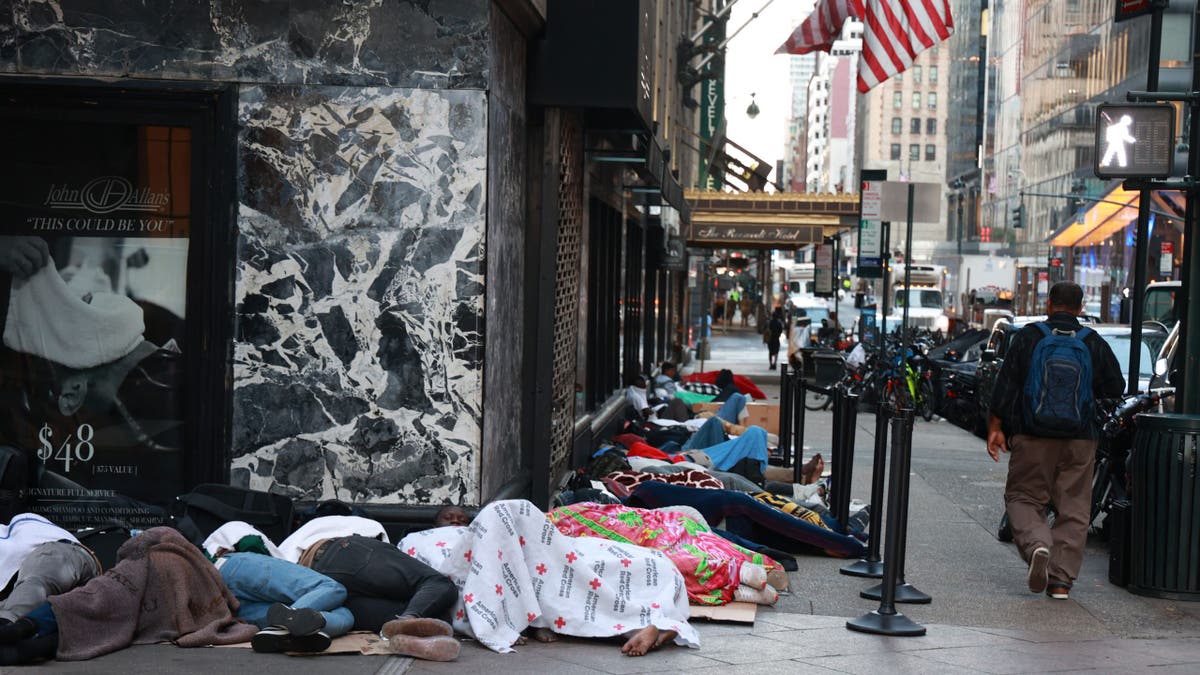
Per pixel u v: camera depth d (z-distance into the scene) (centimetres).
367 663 562
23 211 801
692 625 675
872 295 6078
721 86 3903
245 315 791
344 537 646
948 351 2403
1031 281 6397
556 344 1007
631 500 908
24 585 585
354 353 792
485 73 786
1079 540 781
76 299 802
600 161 1195
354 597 623
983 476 1403
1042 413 770
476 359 791
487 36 784
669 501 895
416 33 785
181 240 802
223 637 588
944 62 15550
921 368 2264
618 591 639
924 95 15575
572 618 624
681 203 1590
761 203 2856
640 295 2009
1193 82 898
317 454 793
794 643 638
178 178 801
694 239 2888
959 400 2183
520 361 952
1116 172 884
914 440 1833
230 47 787
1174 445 778
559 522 752
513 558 623
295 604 596
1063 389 773
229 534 662
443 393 791
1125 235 5169
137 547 604
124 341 801
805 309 6028
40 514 800
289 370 792
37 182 801
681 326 3694
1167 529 779
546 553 634
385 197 789
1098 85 6378
